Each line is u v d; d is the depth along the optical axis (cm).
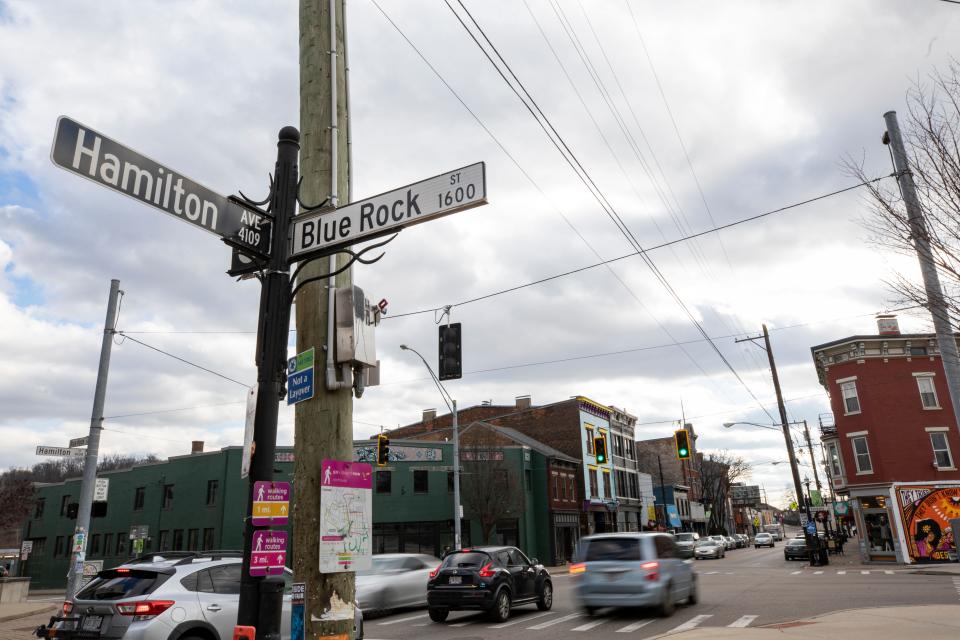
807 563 3578
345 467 439
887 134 1022
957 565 2811
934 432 3344
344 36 545
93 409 1734
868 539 3400
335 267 477
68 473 6519
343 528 425
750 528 12681
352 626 421
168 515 3825
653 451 8125
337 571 413
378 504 3684
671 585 1401
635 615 1395
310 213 484
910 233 928
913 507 3241
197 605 771
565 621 1348
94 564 1722
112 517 4162
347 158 518
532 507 4234
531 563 1557
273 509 401
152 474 4012
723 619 1288
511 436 4497
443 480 3831
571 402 4981
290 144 500
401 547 3659
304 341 460
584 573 1396
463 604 1367
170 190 428
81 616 750
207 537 3603
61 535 4519
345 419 448
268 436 415
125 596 753
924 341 3462
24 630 1399
